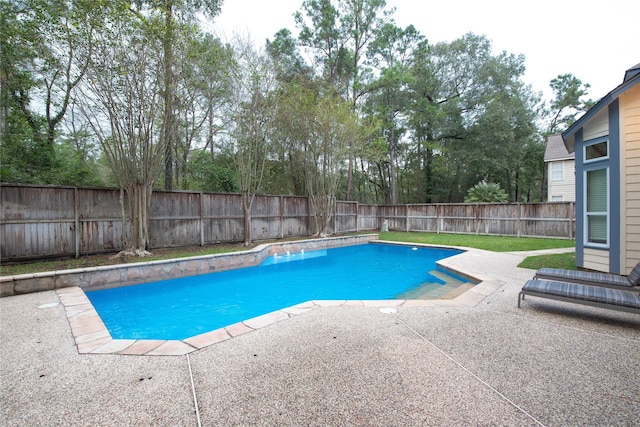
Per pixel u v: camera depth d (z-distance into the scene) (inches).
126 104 261.7
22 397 81.3
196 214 347.3
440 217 574.9
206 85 314.8
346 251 427.2
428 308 156.0
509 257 309.4
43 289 192.4
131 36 250.2
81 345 113.6
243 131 381.1
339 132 450.9
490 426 69.0
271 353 105.9
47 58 235.6
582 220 246.5
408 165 986.7
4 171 285.0
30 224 243.0
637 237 209.0
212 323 170.6
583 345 111.9
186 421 71.1
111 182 446.9
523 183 1045.2
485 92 808.9
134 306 197.9
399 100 789.2
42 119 339.6
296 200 474.3
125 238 284.5
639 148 208.1
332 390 83.4
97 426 69.8
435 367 95.9
